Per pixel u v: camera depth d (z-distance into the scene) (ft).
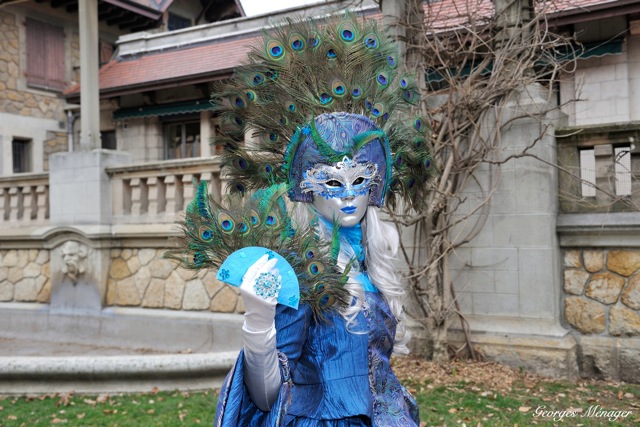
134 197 25.17
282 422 5.06
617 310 17.87
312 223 5.76
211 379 16.76
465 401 15.16
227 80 6.84
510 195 18.65
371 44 6.63
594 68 29.73
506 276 18.69
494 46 20.67
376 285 6.06
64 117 55.42
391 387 5.94
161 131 46.44
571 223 18.22
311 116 6.15
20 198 29.45
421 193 7.36
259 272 4.65
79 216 25.79
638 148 17.75
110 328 24.73
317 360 5.51
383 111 6.55
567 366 17.42
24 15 52.34
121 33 58.49
